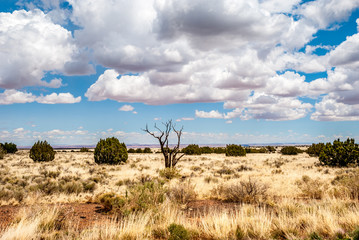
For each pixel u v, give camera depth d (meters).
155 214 6.32
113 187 13.05
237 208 8.16
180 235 4.66
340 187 10.23
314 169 23.45
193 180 15.80
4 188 10.41
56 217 6.03
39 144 31.92
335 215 5.67
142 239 4.59
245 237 4.68
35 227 4.98
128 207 7.22
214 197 10.67
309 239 4.28
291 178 15.42
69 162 32.34
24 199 9.19
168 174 17.58
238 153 51.69
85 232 4.94
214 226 5.42
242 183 10.27
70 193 10.96
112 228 5.01
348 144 26.22
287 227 5.11
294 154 54.78
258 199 9.38
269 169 23.80
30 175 16.80
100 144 31.00
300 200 9.31
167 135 23.91
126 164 31.53
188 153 59.00
